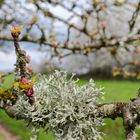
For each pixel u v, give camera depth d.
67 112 0.26
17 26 0.27
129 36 0.87
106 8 1.01
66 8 0.94
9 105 0.30
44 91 0.28
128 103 0.23
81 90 0.27
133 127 0.22
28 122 0.28
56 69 0.30
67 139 0.26
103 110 0.25
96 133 0.26
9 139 1.68
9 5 0.96
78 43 0.95
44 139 1.28
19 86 0.27
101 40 0.92
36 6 0.94
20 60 0.27
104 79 3.60
